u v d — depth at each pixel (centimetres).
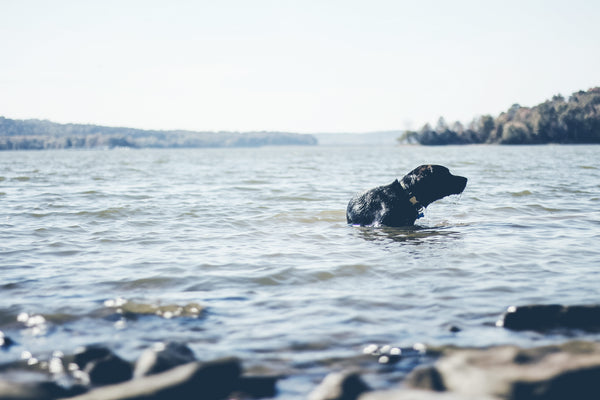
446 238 956
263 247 891
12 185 2270
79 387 384
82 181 2528
